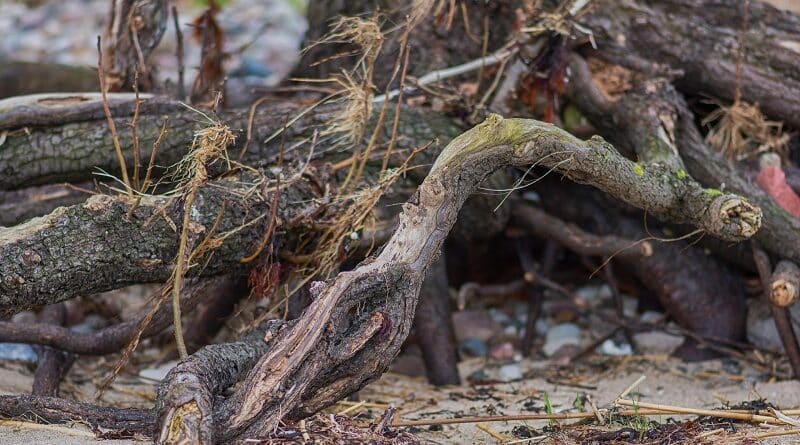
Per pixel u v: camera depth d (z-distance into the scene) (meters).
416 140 5.00
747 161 5.50
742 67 5.55
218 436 3.30
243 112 4.97
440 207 3.72
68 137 4.79
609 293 6.48
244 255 4.30
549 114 5.31
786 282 4.83
